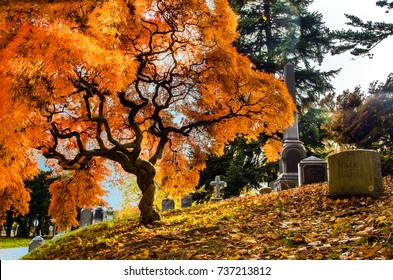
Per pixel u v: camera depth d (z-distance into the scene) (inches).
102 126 580.4
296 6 1185.4
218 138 616.1
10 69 335.9
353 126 666.8
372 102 650.2
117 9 406.0
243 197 659.4
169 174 658.2
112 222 603.2
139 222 504.7
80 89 453.1
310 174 656.4
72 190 601.3
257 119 558.9
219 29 520.1
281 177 723.4
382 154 677.9
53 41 334.6
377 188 376.2
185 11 513.0
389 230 230.5
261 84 520.7
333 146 1087.6
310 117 1178.6
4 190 523.5
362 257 197.8
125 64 391.9
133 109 521.3
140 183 498.9
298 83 1164.5
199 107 624.7
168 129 556.4
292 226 306.8
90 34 402.3
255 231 315.9
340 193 386.0
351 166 382.3
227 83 522.9
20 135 367.9
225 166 1059.9
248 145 1074.1
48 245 532.7
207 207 592.1
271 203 445.1
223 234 321.4
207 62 534.0
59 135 509.0
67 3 410.0
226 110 576.4
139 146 506.0
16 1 388.5
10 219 1804.9
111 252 335.6
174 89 614.2
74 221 603.2
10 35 401.1
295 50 1151.0
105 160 632.4
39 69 339.3
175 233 352.5
